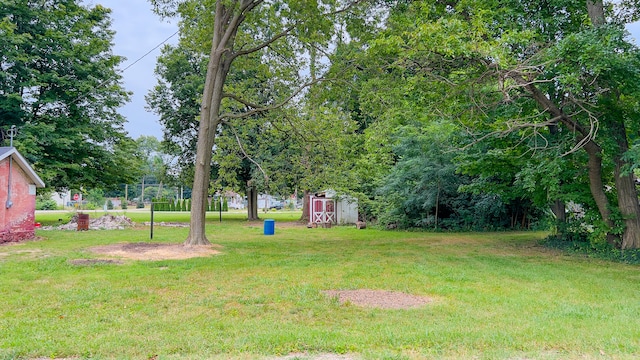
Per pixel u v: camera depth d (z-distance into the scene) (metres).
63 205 56.03
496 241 16.28
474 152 14.70
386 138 15.56
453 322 5.29
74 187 23.92
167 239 15.30
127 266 9.40
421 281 8.03
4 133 20.14
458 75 11.20
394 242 15.82
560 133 12.59
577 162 12.55
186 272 8.76
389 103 13.72
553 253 12.69
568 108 11.84
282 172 25.95
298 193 38.19
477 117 12.34
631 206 11.90
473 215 21.92
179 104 29.31
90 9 23.22
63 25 22.00
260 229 22.19
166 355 3.97
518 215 22.12
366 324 5.16
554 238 14.84
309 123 16.05
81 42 22.00
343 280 8.05
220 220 30.03
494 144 13.90
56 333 4.66
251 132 24.50
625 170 10.74
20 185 14.88
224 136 22.50
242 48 15.16
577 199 12.96
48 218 29.39
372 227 24.38
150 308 5.87
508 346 4.30
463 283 7.95
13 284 7.38
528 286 7.72
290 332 4.71
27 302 6.15
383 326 5.05
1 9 19.66
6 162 14.31
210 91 13.19
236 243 14.78
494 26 11.07
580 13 12.36
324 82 14.80
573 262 10.89
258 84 21.16
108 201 59.44
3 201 14.20
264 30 15.30
